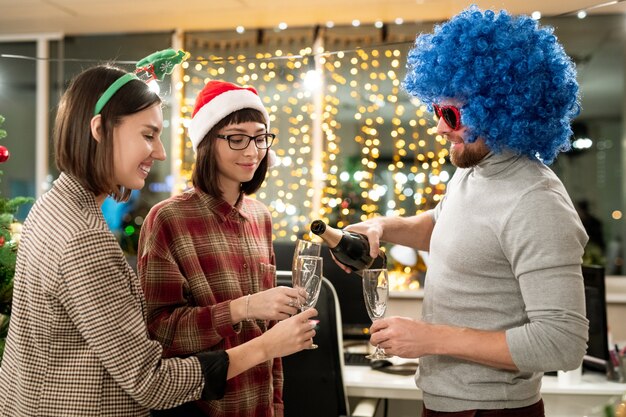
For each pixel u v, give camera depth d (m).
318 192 4.82
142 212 4.94
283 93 4.87
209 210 1.77
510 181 1.44
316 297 1.60
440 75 1.48
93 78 1.35
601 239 4.57
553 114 1.47
